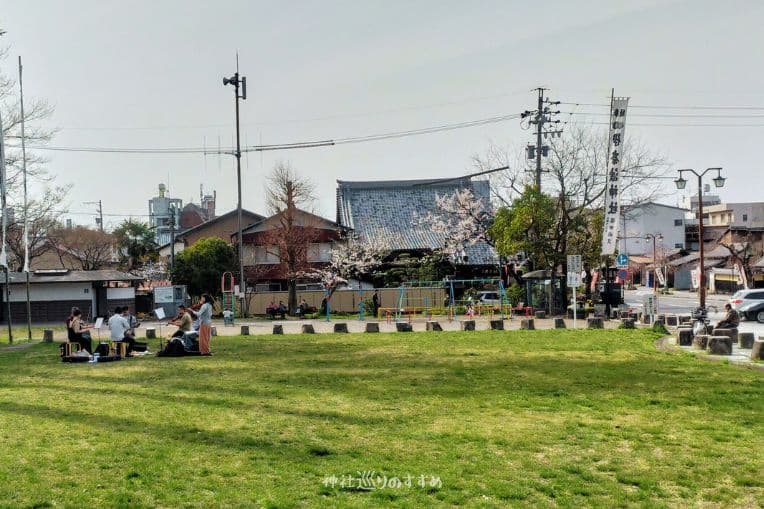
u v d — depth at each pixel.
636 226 87.50
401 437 9.64
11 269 51.31
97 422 10.45
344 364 17.81
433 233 53.53
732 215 81.00
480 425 10.41
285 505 6.78
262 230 51.16
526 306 41.09
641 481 7.70
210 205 90.06
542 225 39.38
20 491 7.14
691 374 15.56
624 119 32.09
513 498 7.13
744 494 7.38
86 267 59.72
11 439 9.34
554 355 19.50
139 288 52.25
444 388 13.75
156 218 84.19
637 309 44.16
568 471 8.09
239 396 12.84
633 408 11.71
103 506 6.73
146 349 21.12
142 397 12.75
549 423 10.54
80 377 15.71
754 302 33.59
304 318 41.91
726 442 9.43
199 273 46.59
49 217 45.62
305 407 11.75
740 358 18.42
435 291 45.59
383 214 55.62
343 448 9.01
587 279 46.19
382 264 50.31
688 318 30.20
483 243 53.28
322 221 52.00
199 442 9.23
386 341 24.70
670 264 75.69
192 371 16.58
